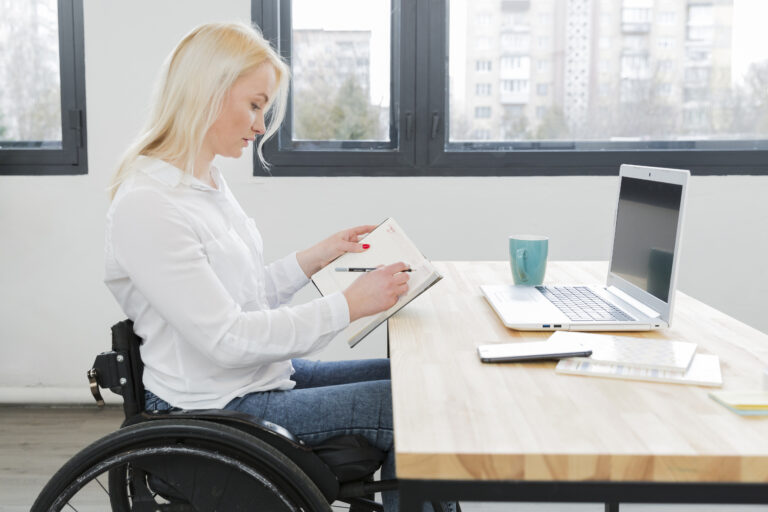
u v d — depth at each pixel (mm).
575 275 1815
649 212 1435
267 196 2777
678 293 1691
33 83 2801
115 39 2699
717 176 2729
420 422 911
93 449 1119
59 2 2723
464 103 2785
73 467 1118
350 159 2762
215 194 1332
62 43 2738
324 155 2762
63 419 2734
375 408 1271
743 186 2730
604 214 2762
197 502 1153
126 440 1117
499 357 1146
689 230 2766
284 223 2791
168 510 1194
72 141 2766
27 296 2824
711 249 2773
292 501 1121
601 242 2777
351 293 1267
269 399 1282
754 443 843
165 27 2693
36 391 2836
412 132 2752
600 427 895
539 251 1648
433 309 1502
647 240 1436
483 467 822
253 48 1293
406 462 824
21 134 2832
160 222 1186
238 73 1272
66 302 2824
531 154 2744
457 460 822
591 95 2768
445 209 2779
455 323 1392
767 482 810
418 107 2740
